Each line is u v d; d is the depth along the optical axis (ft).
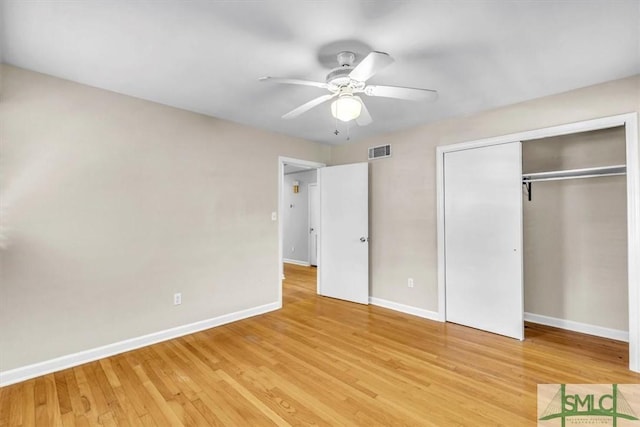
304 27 5.91
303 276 20.10
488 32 6.08
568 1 5.17
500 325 10.27
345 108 7.00
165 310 9.96
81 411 6.33
